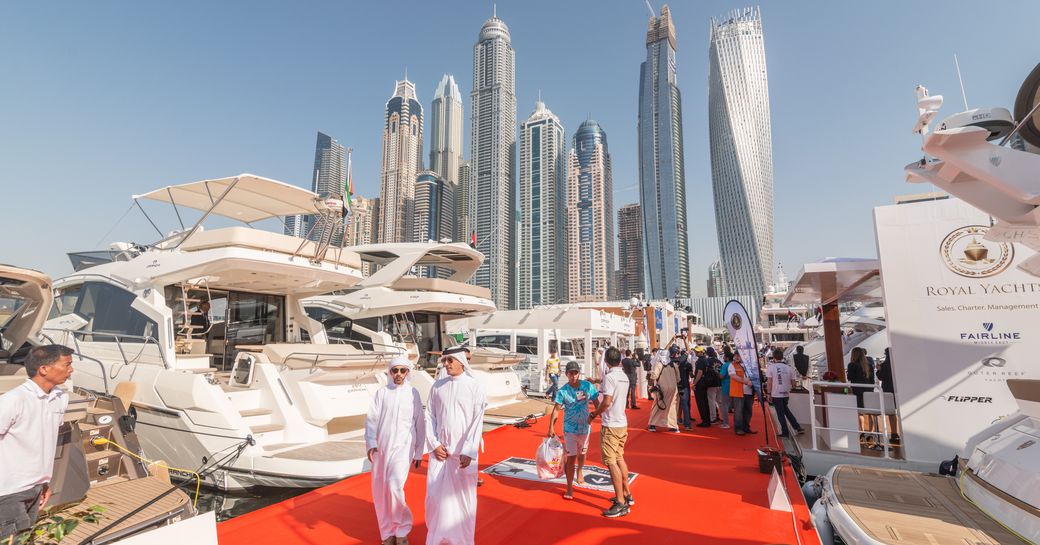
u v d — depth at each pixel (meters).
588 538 4.62
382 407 4.42
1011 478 4.23
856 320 23.61
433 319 15.96
